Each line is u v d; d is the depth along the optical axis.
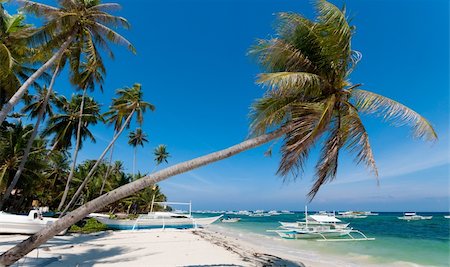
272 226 49.59
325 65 8.17
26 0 13.61
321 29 7.71
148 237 21.70
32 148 26.03
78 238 19.66
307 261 14.97
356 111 8.53
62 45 13.76
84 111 30.22
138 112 32.72
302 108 7.91
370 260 16.75
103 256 12.70
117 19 15.27
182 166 7.23
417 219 84.81
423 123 7.73
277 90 7.73
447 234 34.38
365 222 65.94
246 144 7.73
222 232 34.59
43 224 16.64
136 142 52.50
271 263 12.95
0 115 10.84
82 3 14.53
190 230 29.16
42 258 10.94
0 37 15.51
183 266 11.16
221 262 12.27
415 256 18.78
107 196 6.84
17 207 31.09
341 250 20.44
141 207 62.00
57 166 38.50
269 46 8.10
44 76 23.23
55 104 31.00
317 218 29.70
